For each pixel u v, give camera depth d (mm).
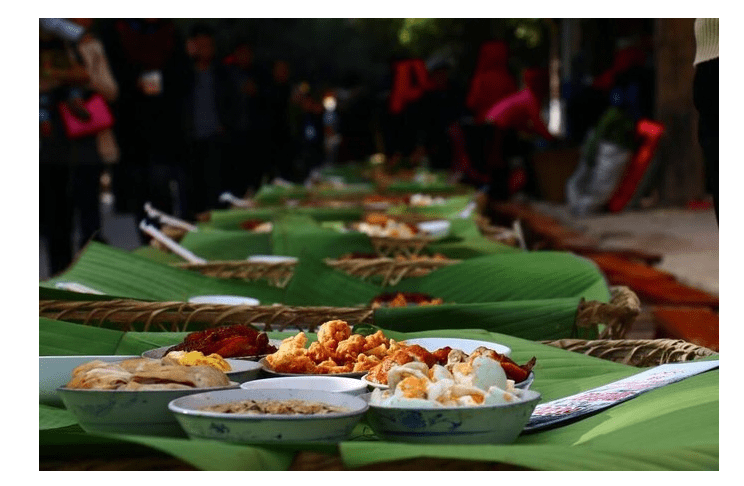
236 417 1513
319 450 1496
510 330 2787
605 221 12516
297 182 19766
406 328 2793
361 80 21578
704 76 2408
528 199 18625
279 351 2125
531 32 27406
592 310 2785
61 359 2064
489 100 15578
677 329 4133
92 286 3387
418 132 19359
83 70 7930
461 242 4734
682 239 10031
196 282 3477
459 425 1585
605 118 13234
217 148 12305
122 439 1459
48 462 1572
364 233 4656
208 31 12164
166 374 1733
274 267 3904
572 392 2096
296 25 31688
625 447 1604
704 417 1649
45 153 8000
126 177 10164
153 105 10016
